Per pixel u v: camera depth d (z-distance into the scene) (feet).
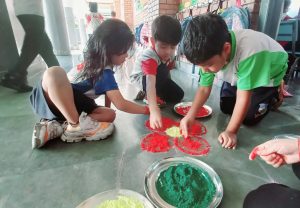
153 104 3.88
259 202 1.82
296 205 1.65
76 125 3.38
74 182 2.53
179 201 2.16
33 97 3.59
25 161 2.93
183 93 5.55
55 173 2.69
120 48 3.29
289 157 1.82
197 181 2.44
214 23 2.52
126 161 2.93
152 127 3.63
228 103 4.40
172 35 4.19
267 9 5.06
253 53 2.96
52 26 12.22
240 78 3.08
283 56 3.68
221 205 2.23
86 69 3.45
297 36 7.41
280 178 2.65
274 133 3.77
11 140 3.48
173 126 3.92
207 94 3.80
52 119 3.57
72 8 17.13
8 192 2.38
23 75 6.27
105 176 2.64
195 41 2.50
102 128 3.51
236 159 3.00
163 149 3.20
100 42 3.23
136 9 20.30
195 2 7.82
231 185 2.51
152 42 4.60
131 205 2.07
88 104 3.69
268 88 3.82
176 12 9.82
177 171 2.60
